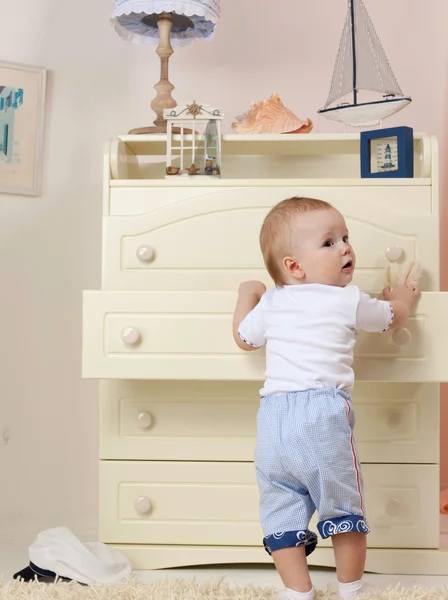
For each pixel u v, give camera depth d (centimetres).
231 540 189
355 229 190
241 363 168
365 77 220
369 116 220
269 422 158
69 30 249
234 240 193
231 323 168
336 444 153
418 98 261
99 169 249
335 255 164
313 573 186
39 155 243
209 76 258
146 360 168
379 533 187
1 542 216
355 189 196
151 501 190
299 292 164
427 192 196
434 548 187
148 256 192
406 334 167
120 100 252
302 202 169
